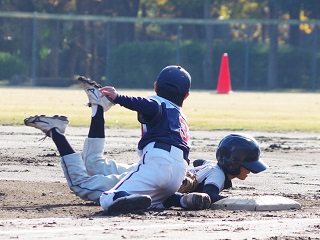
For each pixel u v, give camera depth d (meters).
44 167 31.34
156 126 21.19
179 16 157.00
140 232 17.30
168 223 18.59
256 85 129.75
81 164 22.16
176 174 21.08
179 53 127.38
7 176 28.53
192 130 49.50
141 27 149.25
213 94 105.94
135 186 20.70
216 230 17.73
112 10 142.88
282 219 19.66
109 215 19.80
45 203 22.39
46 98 81.19
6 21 126.25
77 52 132.88
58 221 18.70
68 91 102.25
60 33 132.00
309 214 20.69
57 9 140.75
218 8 156.25
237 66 128.75
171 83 21.58
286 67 130.38
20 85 121.12
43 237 16.58
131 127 50.12
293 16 137.00
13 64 125.75
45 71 126.81
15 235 16.77
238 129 50.84
